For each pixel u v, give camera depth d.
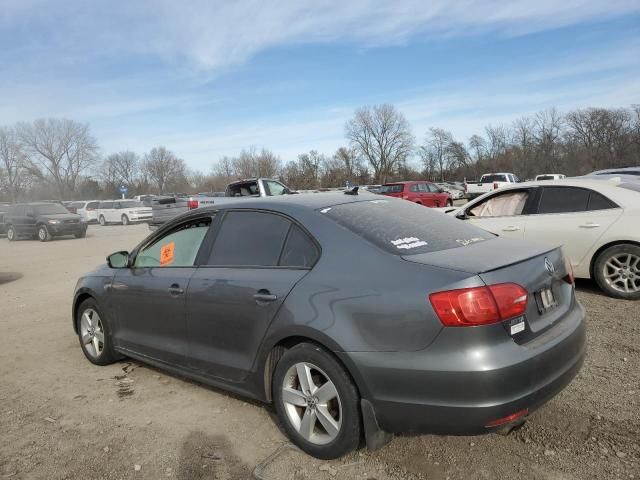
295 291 3.02
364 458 2.96
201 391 4.09
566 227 6.38
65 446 3.31
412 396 2.55
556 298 3.03
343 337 2.74
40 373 4.73
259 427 3.42
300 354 2.96
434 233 3.26
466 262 2.70
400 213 3.55
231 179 90.44
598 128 72.81
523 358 2.50
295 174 85.38
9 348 5.57
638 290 5.89
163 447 3.23
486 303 2.48
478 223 7.13
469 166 87.00
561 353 2.73
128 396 4.07
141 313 4.16
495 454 2.92
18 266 12.95
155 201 18.58
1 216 24.86
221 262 3.62
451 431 2.50
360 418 2.79
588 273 6.29
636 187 6.38
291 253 3.24
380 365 2.62
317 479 2.79
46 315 7.12
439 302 2.51
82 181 87.88
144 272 4.21
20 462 3.14
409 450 3.01
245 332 3.29
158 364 4.07
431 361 2.50
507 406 2.44
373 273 2.80
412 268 2.71
